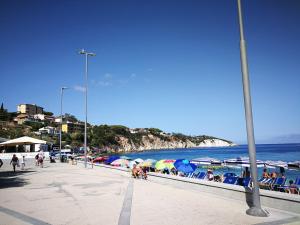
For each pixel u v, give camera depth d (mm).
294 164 24734
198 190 13148
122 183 16312
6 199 11562
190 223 7652
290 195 8805
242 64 9078
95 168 28094
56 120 155625
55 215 8672
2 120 131500
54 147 78938
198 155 101125
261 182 18172
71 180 17906
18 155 45031
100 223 7723
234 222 7676
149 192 12961
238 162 27016
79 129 155625
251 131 8672
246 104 8820
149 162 26391
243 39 9195
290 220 7750
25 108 177625
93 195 12258
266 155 80188
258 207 8469
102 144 161875
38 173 23094
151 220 8000
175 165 21672
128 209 9422
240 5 9383
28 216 8562
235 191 10945
